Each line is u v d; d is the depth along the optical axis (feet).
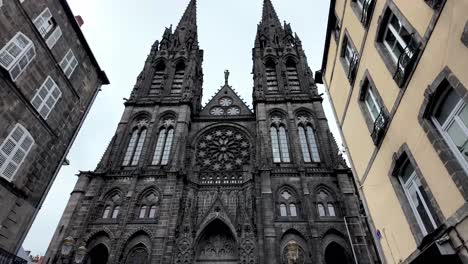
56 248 95.25
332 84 78.69
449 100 32.55
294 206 111.96
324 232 100.89
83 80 83.51
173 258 97.19
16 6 58.85
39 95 65.31
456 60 29.32
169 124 146.41
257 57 184.75
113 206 111.75
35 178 64.80
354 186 115.55
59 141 73.10
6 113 56.54
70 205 107.65
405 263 42.39
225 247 108.17
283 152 133.08
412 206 41.34
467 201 28.78
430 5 33.63
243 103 167.22
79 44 81.51
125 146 136.26
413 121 38.24
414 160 38.52
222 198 119.34
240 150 140.97
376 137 48.70
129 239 102.06
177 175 119.44
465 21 27.76
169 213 106.42
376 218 52.54
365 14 52.75
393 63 44.45
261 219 105.81
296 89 163.53
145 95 163.84
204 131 148.97
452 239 30.94
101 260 103.81
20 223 60.70
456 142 31.50
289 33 201.26
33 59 63.41
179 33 212.64
